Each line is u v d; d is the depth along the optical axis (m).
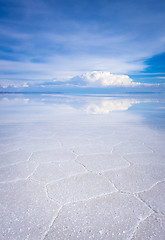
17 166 1.88
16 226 1.04
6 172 1.74
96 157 2.15
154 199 1.30
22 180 1.58
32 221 1.08
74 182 1.54
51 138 3.07
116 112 6.80
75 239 0.96
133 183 1.52
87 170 1.79
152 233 0.99
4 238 0.96
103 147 2.55
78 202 1.26
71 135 3.30
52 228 1.03
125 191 1.40
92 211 1.17
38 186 1.48
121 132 3.52
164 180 1.58
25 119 5.20
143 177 1.63
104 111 7.17
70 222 1.08
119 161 2.02
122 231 1.01
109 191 1.40
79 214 1.14
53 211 1.17
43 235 0.98
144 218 1.11
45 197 1.33
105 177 1.63
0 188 1.45
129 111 7.05
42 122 4.69
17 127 4.04
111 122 4.66
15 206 1.22
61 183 1.53
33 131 3.64
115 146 2.60
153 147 2.53
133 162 1.99
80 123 4.55
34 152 2.34
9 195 1.35
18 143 2.76
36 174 1.70
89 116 5.80
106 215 1.13
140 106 9.10
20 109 8.04
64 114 6.34
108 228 1.03
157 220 1.09
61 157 2.15
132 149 2.45
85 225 1.05
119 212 1.16
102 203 1.25
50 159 2.08
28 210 1.18
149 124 4.32
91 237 0.97
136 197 1.32
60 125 4.28
